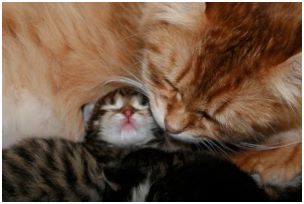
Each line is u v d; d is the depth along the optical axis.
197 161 0.49
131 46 0.52
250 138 0.50
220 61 0.46
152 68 0.49
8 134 0.52
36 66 0.52
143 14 0.51
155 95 0.50
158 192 0.47
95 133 0.54
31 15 0.51
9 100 0.52
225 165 0.49
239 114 0.47
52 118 0.53
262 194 0.48
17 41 0.51
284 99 0.47
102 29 0.52
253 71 0.46
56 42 0.52
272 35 0.47
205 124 0.48
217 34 0.47
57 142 0.52
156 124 0.53
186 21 0.47
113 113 0.54
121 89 0.54
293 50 0.46
